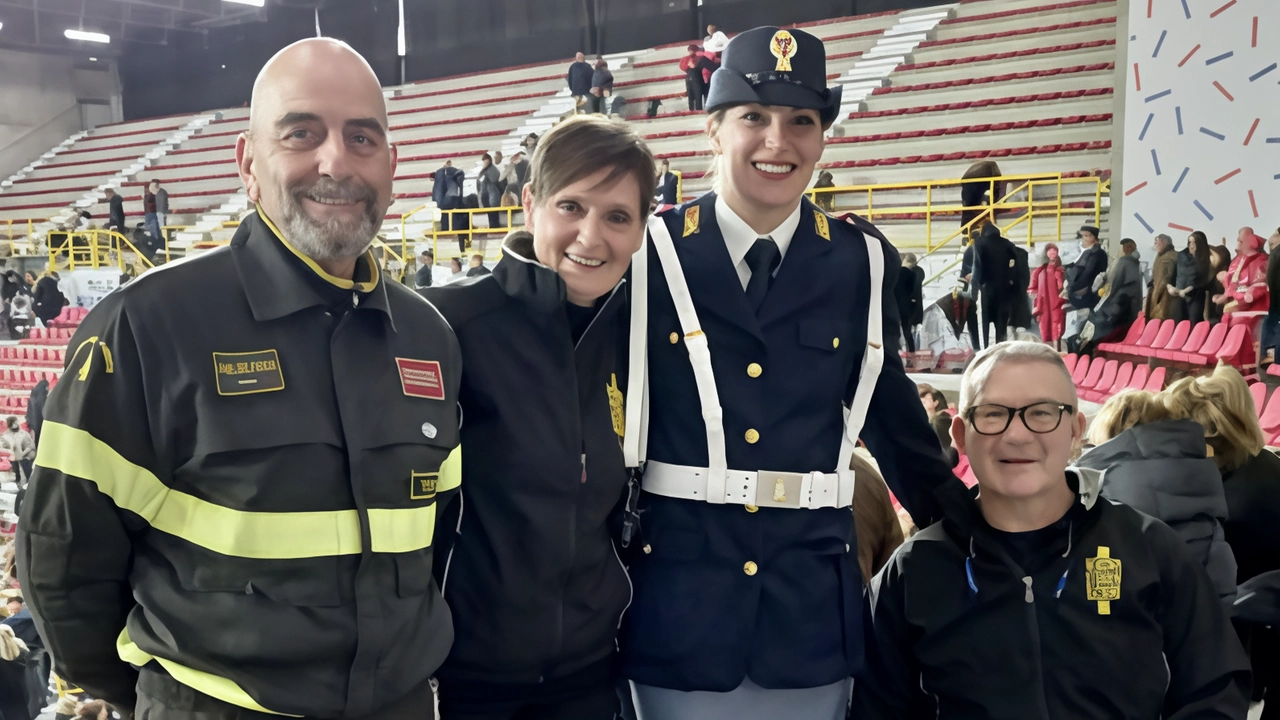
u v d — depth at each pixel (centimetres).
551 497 154
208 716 128
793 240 171
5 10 1717
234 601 127
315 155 132
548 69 1516
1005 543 173
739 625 161
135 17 1759
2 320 1415
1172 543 170
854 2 1323
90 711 646
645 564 167
